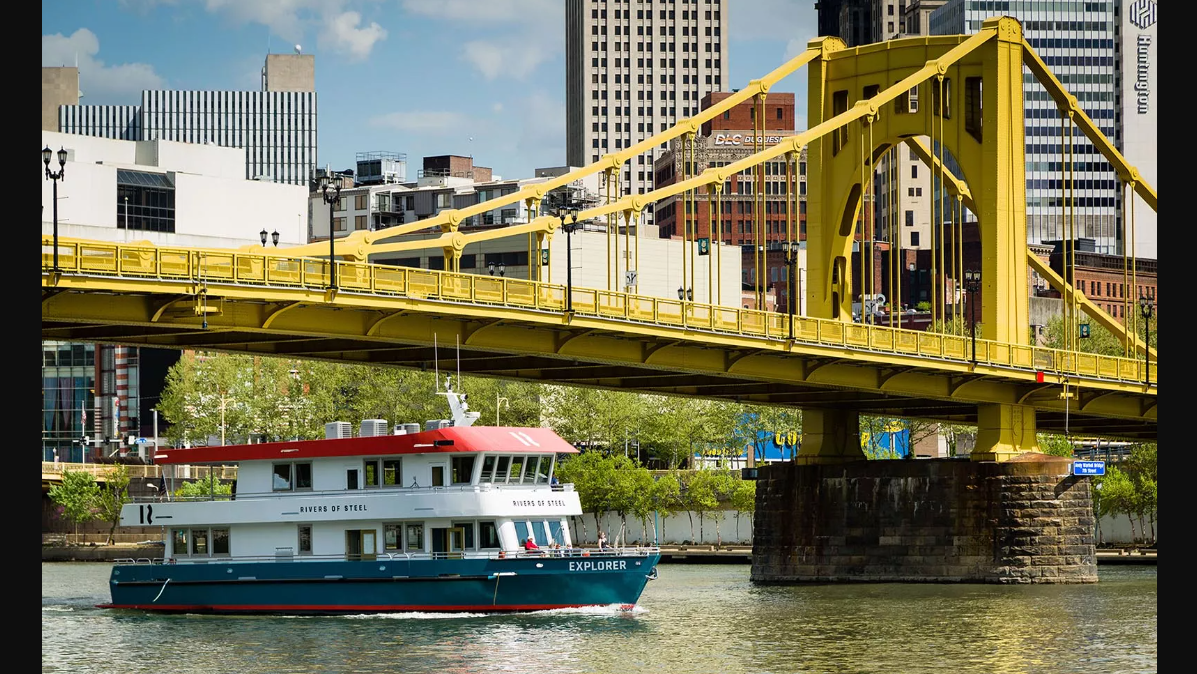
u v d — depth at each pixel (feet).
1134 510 526.98
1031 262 438.81
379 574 294.66
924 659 250.37
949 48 410.52
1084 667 242.78
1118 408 431.84
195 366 630.33
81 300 260.01
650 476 558.15
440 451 289.12
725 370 349.20
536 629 276.21
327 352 325.42
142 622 298.56
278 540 305.32
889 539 407.64
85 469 618.85
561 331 320.29
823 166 417.90
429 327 302.25
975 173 409.49
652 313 326.85
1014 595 358.02
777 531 424.05
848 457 427.74
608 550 298.97
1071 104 430.20
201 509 311.88
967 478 400.26
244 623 291.99
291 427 599.57
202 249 266.98
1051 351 403.54
